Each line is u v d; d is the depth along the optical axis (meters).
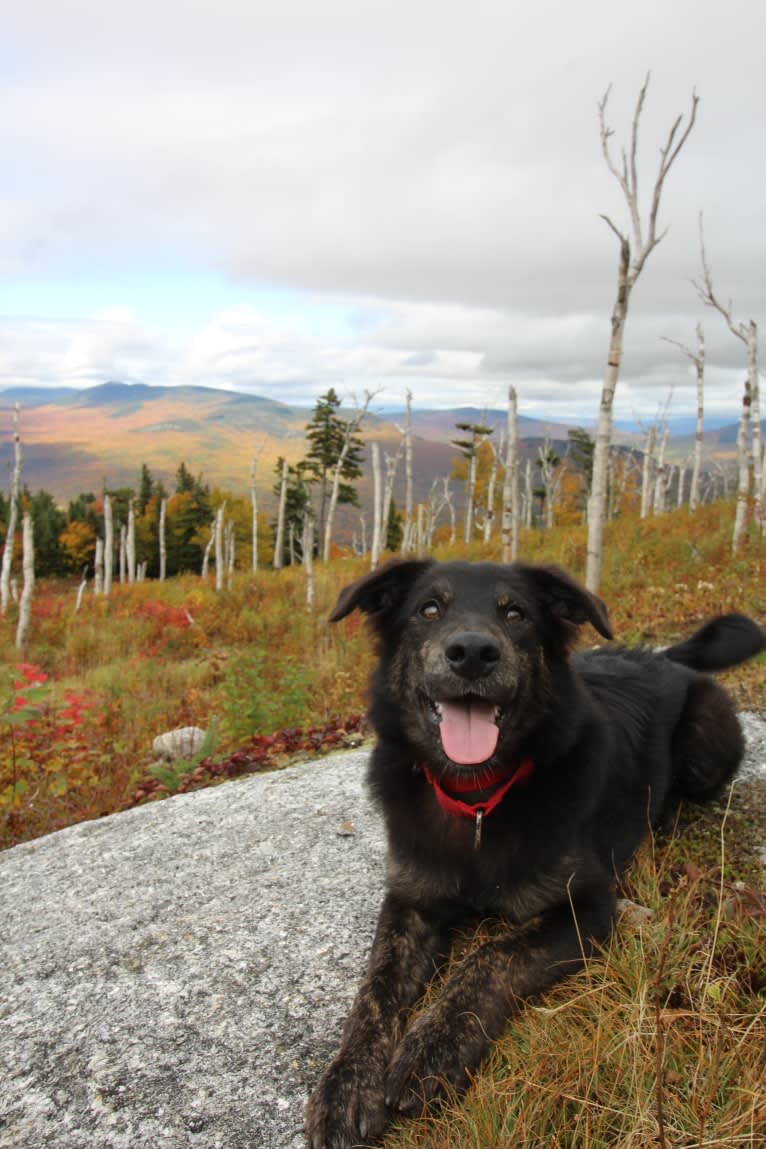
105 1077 0.60
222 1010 0.66
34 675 1.80
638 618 2.42
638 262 2.38
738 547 3.07
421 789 0.72
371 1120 0.53
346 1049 0.57
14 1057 0.63
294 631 3.52
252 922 0.79
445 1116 0.52
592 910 0.66
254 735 1.70
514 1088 0.52
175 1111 0.57
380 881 0.85
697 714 0.93
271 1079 0.59
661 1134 0.43
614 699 0.87
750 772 1.04
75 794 1.53
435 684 0.66
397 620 0.78
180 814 1.10
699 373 5.62
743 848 0.84
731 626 1.08
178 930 0.79
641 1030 0.53
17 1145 0.55
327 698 2.01
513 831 0.67
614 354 2.44
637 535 3.89
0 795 1.49
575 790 0.69
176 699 2.53
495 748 0.65
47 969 0.75
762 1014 0.53
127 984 0.71
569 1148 0.48
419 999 0.65
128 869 0.94
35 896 0.91
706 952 0.61
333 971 0.71
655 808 0.86
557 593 0.75
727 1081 0.49
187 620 4.00
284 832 0.99
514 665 0.67
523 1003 0.60
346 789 1.12
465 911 0.71
